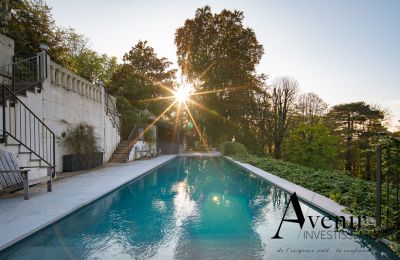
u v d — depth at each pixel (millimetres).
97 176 9312
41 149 8898
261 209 5781
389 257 3350
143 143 20312
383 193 5535
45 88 9219
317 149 22062
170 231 4285
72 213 4859
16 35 12359
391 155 3904
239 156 20891
